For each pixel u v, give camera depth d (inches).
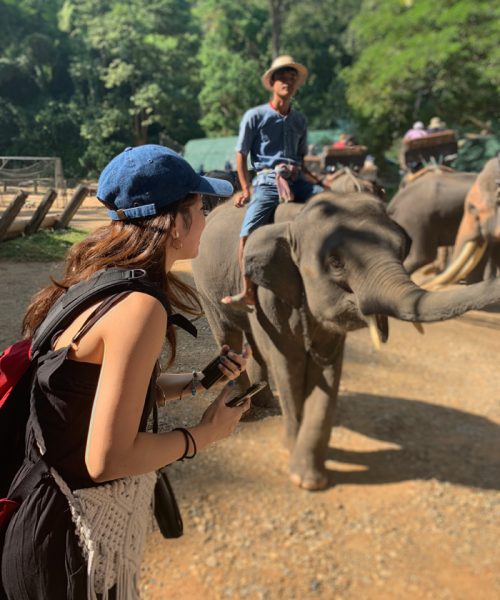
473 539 112.9
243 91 1040.2
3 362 47.4
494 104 778.2
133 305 42.1
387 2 791.7
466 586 101.0
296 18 1263.5
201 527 109.7
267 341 128.9
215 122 1045.2
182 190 45.3
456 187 281.9
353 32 1243.2
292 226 120.5
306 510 117.8
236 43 1238.9
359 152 372.5
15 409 48.1
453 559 107.7
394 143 896.3
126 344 41.2
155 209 44.9
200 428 48.8
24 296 109.6
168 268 47.6
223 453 126.0
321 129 1067.3
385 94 780.6
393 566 105.1
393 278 106.3
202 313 57.9
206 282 139.3
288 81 130.6
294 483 124.0
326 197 123.2
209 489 117.9
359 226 115.0
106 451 41.0
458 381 183.8
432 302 98.1
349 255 111.5
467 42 711.1
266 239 121.3
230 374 53.6
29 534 45.6
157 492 57.9
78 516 45.6
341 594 98.3
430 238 291.0
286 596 97.2
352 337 222.2
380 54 783.1
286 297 122.0
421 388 179.6
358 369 191.3
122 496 47.6
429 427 155.4
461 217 283.4
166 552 104.8
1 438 48.3
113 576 47.5
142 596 95.6
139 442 43.4
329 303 115.6
